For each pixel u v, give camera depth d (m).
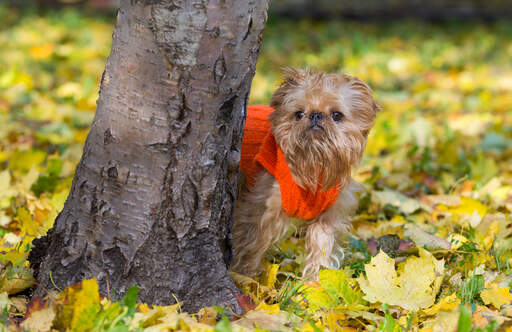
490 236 3.89
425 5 17.47
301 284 3.17
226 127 2.88
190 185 2.85
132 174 2.82
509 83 9.62
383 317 2.92
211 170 2.88
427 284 3.08
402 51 12.16
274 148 3.49
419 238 3.82
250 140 3.62
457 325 2.63
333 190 3.50
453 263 3.69
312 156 3.34
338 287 3.04
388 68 10.66
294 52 11.68
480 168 5.48
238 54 2.79
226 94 2.82
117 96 2.79
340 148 3.35
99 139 2.86
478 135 7.07
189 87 2.74
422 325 2.87
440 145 6.29
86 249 2.91
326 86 3.37
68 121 6.50
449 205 4.69
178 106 2.75
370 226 4.32
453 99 8.69
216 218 2.98
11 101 7.20
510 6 17.36
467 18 16.38
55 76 8.73
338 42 12.66
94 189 2.88
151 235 2.85
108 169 2.84
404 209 4.62
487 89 9.36
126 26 2.75
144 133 2.77
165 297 2.89
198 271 2.94
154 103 2.75
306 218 3.54
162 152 2.79
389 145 6.52
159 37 2.68
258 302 3.04
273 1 17.42
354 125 3.43
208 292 2.96
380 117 7.66
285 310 3.02
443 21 16.11
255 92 8.36
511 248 3.85
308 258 3.63
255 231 3.61
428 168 5.71
